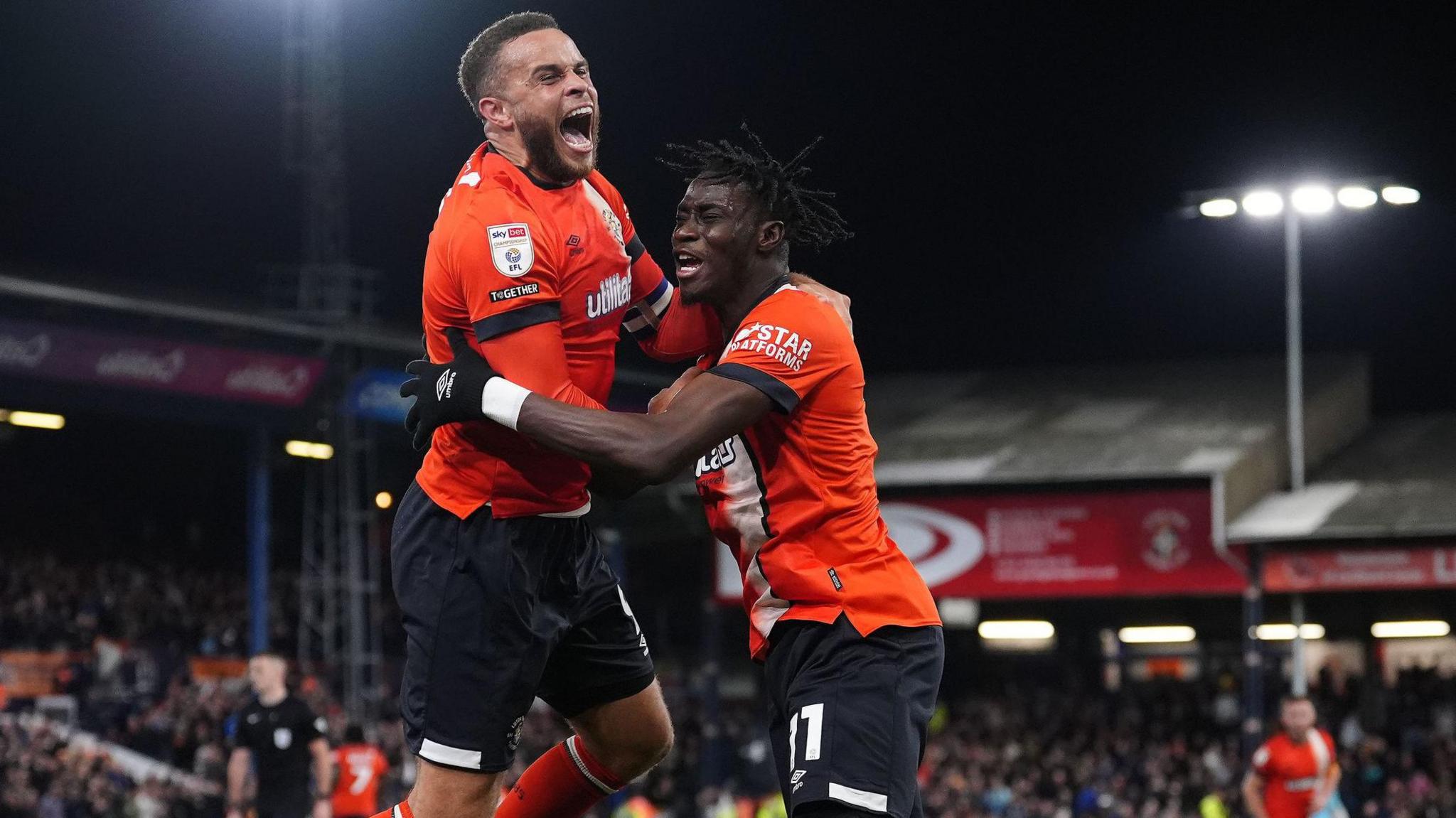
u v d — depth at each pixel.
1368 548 22.06
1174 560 23.12
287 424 26.86
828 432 4.61
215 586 32.38
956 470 24.70
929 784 24.30
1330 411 27.02
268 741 11.22
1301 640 22.14
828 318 4.61
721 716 28.89
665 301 5.15
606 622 4.96
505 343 4.34
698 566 32.78
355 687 24.75
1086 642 30.97
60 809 19.67
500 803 5.32
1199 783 22.48
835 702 4.54
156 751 23.33
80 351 23.89
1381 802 21.52
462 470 4.59
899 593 4.65
